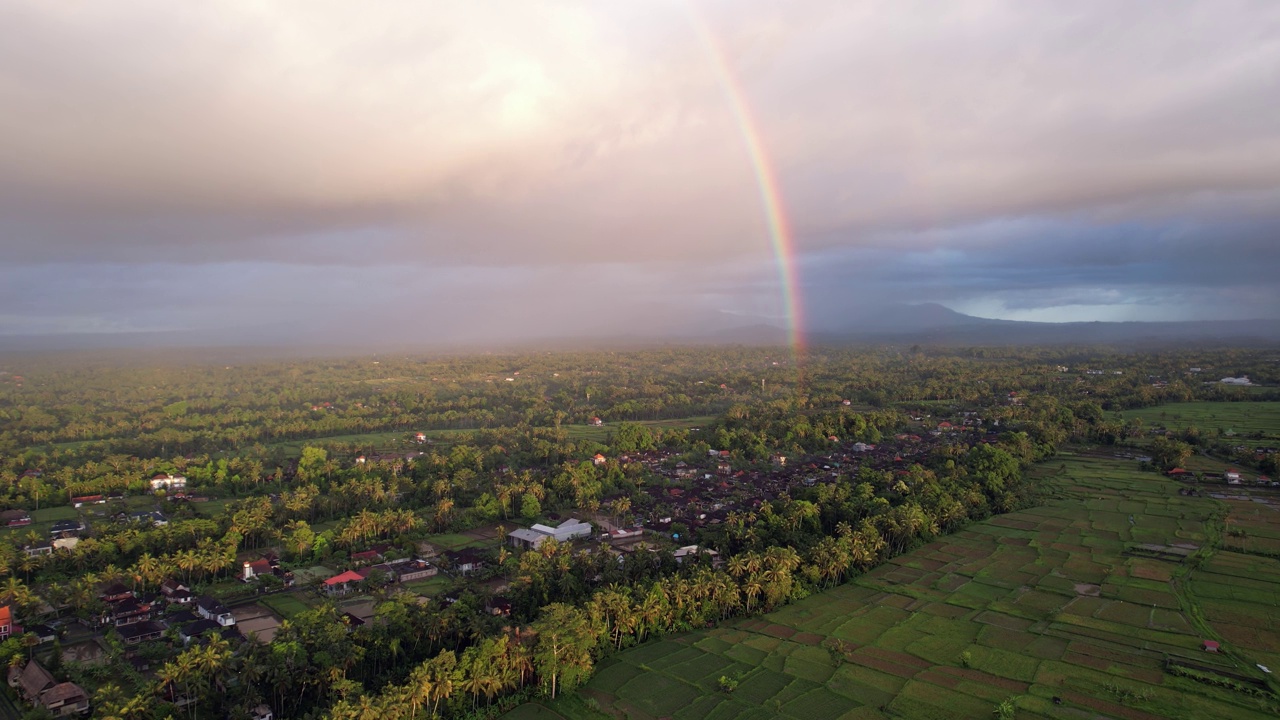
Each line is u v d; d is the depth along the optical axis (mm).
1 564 143000
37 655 115625
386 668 110750
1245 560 153250
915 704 99688
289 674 100562
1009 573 150250
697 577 131625
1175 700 98188
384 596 131125
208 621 127938
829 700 101500
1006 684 104375
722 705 100812
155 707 95062
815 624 127688
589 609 116062
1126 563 153750
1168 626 121875
